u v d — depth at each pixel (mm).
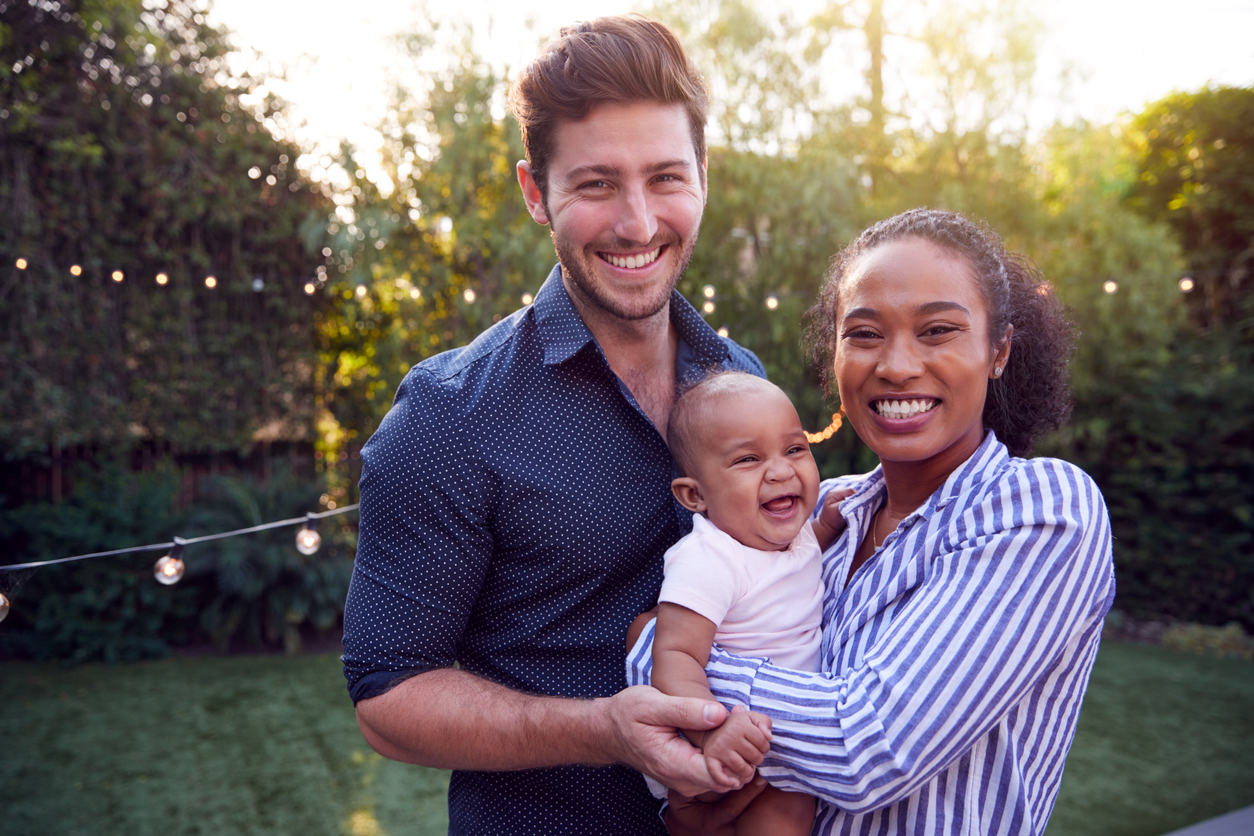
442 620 1299
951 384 1148
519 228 6293
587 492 1400
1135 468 7535
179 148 6551
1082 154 7449
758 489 1370
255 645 6285
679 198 1442
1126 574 7668
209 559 6070
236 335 6910
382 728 1245
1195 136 8688
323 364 7156
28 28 6145
